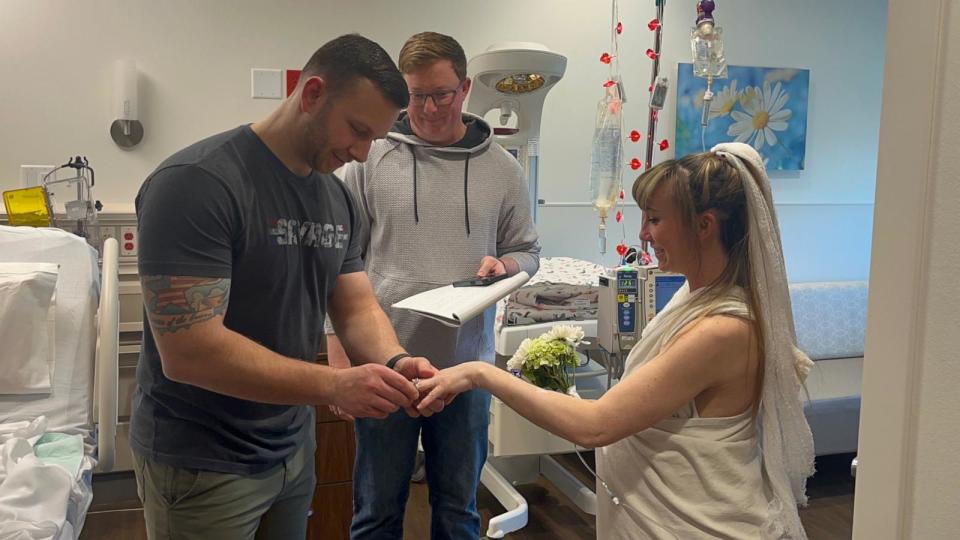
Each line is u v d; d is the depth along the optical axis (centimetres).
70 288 221
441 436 207
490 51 245
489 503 317
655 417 131
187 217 122
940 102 93
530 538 290
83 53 312
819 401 334
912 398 98
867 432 105
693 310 135
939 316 97
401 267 203
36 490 163
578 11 372
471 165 207
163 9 319
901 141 97
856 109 430
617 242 393
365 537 212
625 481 143
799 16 411
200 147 130
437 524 213
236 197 128
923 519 101
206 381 126
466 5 356
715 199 133
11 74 307
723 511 132
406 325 202
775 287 134
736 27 401
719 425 133
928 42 93
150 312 124
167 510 137
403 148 204
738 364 131
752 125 407
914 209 96
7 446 175
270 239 135
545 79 257
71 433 202
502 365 268
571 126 378
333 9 339
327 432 267
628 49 382
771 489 138
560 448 232
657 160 394
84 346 215
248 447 139
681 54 392
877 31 427
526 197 219
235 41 329
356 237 170
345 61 130
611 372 240
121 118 310
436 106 195
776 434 135
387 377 139
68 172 316
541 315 263
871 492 104
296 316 144
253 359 128
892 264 99
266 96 335
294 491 157
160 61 321
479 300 173
